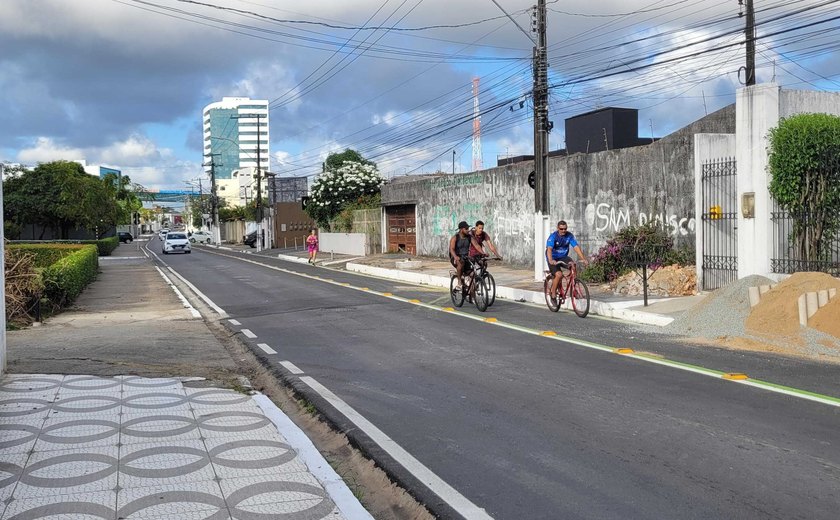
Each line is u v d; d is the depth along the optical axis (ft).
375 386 27.43
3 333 28.89
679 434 20.38
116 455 18.76
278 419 22.45
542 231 65.36
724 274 49.26
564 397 24.89
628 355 32.42
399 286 71.31
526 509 15.51
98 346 36.83
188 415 22.82
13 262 48.62
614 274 60.18
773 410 22.72
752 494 15.94
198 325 46.03
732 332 36.42
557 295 48.44
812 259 43.16
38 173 178.40
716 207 50.19
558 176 75.25
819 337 33.17
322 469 17.92
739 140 46.06
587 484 16.80
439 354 33.58
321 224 154.81
